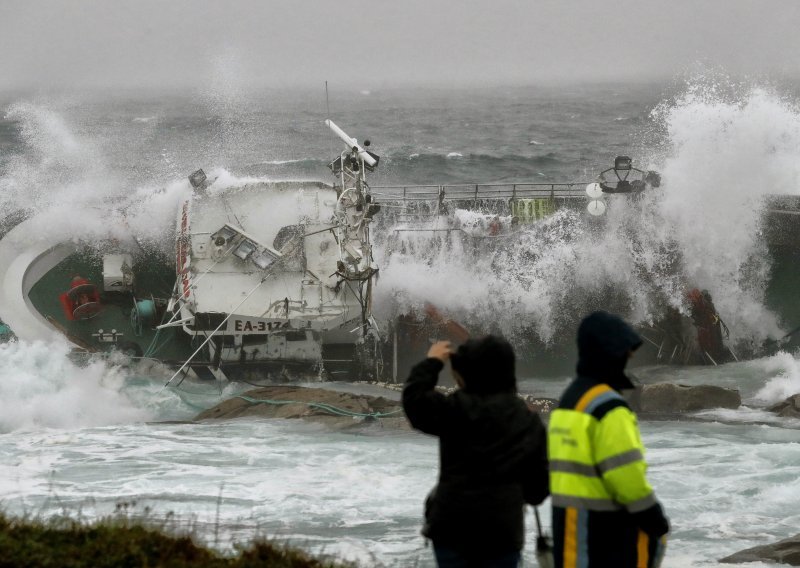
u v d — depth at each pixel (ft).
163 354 286.87
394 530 144.66
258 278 271.28
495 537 68.03
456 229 313.32
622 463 65.36
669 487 172.65
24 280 298.15
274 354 268.82
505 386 70.85
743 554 129.29
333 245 276.21
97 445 206.90
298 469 185.37
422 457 195.62
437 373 71.00
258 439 212.43
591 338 69.36
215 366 267.80
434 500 70.18
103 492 166.40
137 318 289.33
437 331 297.94
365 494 167.63
